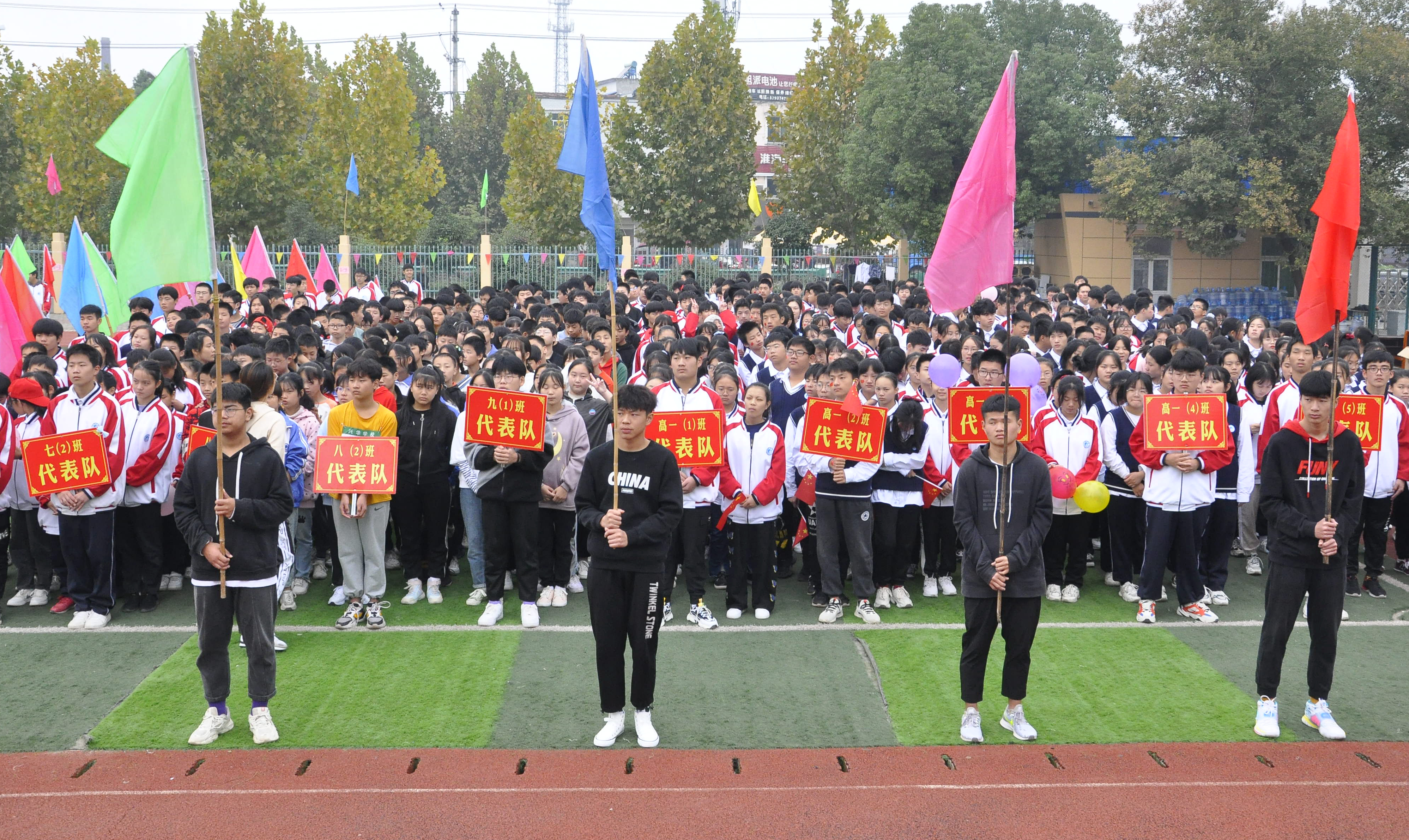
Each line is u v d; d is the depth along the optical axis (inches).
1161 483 319.3
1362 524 346.9
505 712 259.6
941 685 275.9
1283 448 246.2
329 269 928.9
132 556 330.0
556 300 716.7
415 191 1301.7
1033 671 284.8
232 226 1161.4
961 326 477.1
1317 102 1034.7
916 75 1149.7
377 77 1277.1
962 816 211.6
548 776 227.6
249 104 1164.5
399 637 309.3
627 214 1256.8
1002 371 331.6
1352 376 410.0
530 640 307.6
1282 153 1064.2
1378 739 245.6
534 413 309.3
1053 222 1301.7
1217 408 313.7
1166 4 1086.4
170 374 353.1
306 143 1306.6
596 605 238.8
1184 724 253.1
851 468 317.7
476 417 308.8
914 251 1283.2
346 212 1231.5
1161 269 1255.5
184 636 308.5
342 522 312.5
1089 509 282.5
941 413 349.7
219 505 232.2
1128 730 250.4
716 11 1226.0
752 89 2802.7
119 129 245.3
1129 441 332.2
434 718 255.9
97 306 474.0
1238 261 1247.5
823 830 206.1
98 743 242.4
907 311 511.2
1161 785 223.9
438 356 369.4
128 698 266.7
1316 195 1047.6
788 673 284.4
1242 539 377.1
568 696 268.8
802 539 343.6
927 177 1142.3
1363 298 1140.5
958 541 386.9
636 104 1573.6
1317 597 244.5
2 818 210.1
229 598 241.6
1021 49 1328.7
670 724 253.8
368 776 227.3
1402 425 346.0
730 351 398.6
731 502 323.3
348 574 314.3
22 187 1111.0
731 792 221.0
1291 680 280.2
